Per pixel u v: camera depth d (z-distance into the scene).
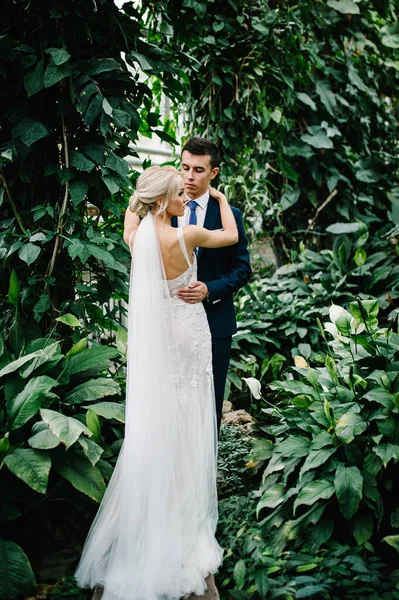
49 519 2.66
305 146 5.64
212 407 2.58
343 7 5.55
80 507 2.63
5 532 2.53
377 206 6.10
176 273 2.47
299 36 5.12
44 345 2.75
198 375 2.51
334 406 2.65
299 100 5.68
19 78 2.92
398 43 6.05
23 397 2.42
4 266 2.88
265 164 5.32
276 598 2.09
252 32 4.60
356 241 5.51
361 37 5.85
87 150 2.95
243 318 4.81
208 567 2.26
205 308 2.79
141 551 2.24
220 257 2.81
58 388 2.68
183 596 2.17
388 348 2.81
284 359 3.83
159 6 3.49
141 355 2.40
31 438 2.35
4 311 3.06
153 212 2.48
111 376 3.27
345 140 6.02
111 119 2.92
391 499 2.54
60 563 2.47
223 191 4.92
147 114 3.37
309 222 5.96
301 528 2.42
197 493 2.44
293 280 5.34
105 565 2.28
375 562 2.33
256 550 2.36
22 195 3.06
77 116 3.05
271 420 3.96
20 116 2.91
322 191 5.90
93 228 3.17
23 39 2.96
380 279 5.03
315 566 2.21
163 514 2.27
